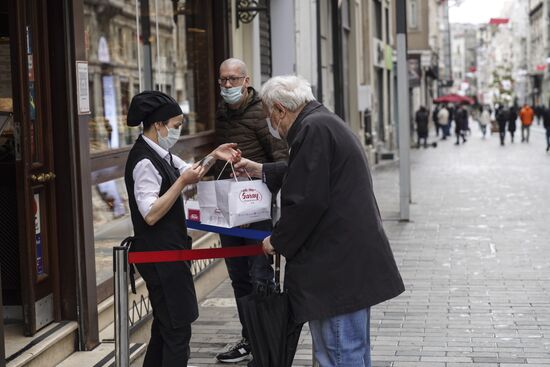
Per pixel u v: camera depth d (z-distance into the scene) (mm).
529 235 13773
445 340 7727
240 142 7203
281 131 5316
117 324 5449
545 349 7395
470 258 11805
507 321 8352
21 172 6270
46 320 6676
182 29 10430
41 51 6586
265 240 5227
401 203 15633
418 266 11281
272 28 13898
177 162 5953
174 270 5586
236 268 7223
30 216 6371
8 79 6582
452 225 15062
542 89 114625
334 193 5008
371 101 30844
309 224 4945
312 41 17484
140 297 7883
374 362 7098
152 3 9492
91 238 6871
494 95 120562
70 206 6738
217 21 11156
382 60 34625
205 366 7117
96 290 6953
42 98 6602
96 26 7965
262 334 5309
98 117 7836
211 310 9062
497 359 7129
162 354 5863
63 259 6781
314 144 4961
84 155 6770
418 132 43312
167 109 5574
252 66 12383
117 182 7984
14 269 6699
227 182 5625
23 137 6250
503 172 26688
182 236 5648
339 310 5012
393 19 39781
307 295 5031
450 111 59219
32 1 6477
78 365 6449
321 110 5160
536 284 10008
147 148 5570
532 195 19859
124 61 8641
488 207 17641
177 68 10219
